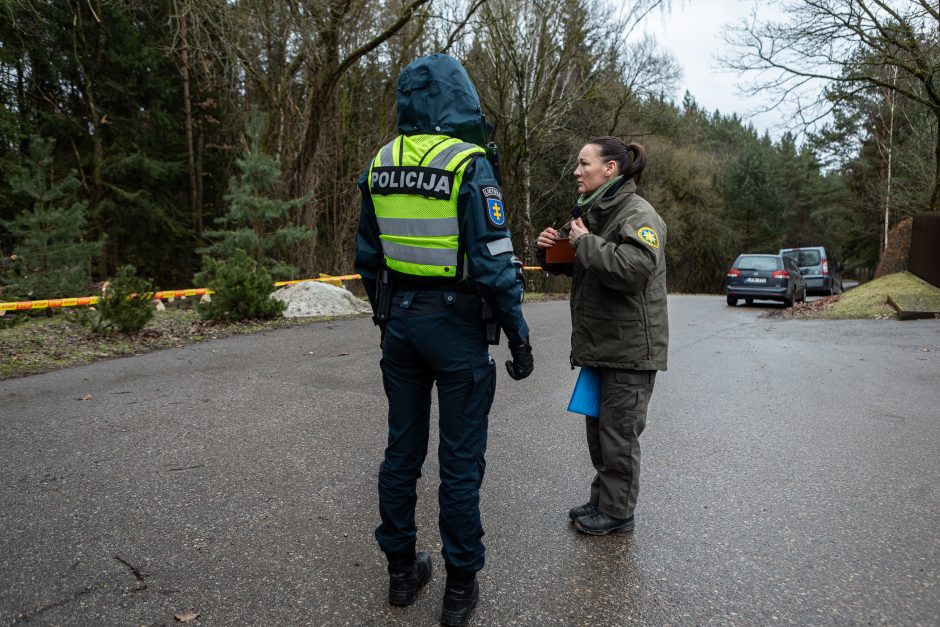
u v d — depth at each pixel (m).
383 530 2.30
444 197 2.15
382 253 2.40
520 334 2.24
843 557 2.65
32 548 2.69
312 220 17.23
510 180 25.53
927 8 14.76
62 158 20.95
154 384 5.72
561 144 28.73
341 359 6.99
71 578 2.46
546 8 22.16
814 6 15.22
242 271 10.03
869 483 3.46
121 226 21.47
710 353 7.79
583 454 3.93
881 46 15.52
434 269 2.20
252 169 13.45
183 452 3.90
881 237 33.28
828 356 7.49
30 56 19.88
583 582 2.48
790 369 6.70
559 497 3.29
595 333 2.82
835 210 47.00
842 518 3.03
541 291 27.12
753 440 4.22
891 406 5.11
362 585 2.45
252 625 2.18
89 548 2.70
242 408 4.91
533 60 23.20
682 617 2.24
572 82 25.27
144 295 8.48
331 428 4.41
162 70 22.88
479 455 2.28
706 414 4.88
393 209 2.24
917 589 2.41
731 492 3.35
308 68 16.66
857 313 11.27
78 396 5.25
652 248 2.61
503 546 2.77
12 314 9.98
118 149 21.19
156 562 2.59
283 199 16.67
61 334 8.28
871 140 35.56
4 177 16.98
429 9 16.88
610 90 25.44
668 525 2.97
